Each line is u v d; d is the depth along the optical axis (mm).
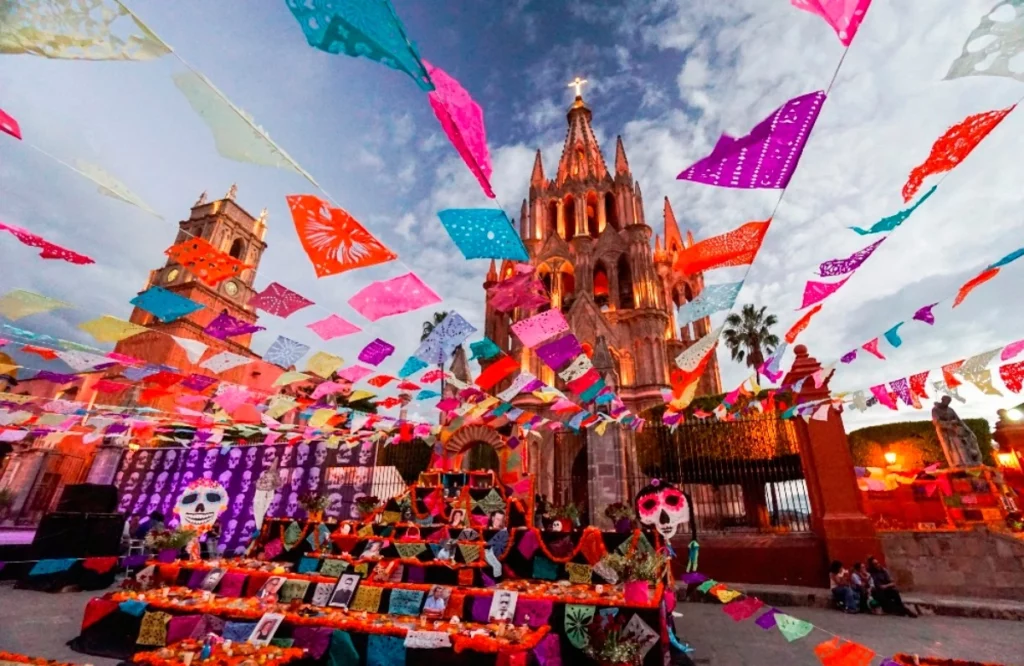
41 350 6660
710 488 20859
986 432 17750
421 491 11305
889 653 7758
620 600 6047
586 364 6402
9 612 9344
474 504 10812
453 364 25203
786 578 12961
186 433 15844
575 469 26188
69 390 16375
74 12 1719
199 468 21156
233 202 31234
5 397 9555
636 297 34906
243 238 32906
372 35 1755
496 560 7973
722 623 10109
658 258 41594
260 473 20422
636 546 7699
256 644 5324
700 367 6266
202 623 6121
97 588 12180
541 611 6137
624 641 5320
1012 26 1803
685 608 11883
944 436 15297
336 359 6438
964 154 2656
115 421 11477
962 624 9766
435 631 5520
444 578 7660
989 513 13969
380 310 4227
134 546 14164
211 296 24641
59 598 10914
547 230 40750
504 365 7043
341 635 5684
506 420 13516
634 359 33031
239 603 6473
